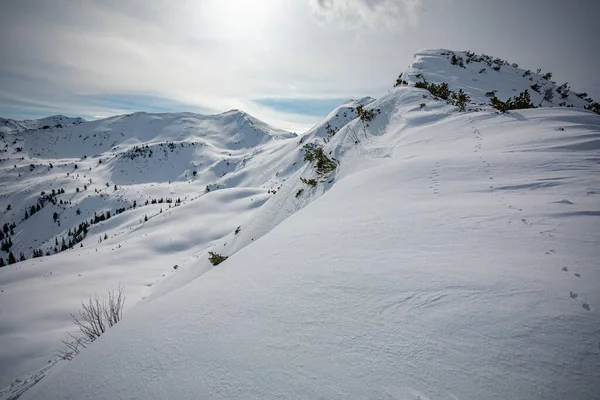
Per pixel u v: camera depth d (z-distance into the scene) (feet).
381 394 6.41
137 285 231.71
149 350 9.76
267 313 10.07
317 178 47.37
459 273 9.79
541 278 8.87
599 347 6.35
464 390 6.11
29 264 314.35
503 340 6.92
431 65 114.73
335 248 14.11
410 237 13.51
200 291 13.87
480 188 18.70
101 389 8.75
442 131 38.93
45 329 159.43
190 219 381.19
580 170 18.43
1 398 38.50
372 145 45.83
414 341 7.48
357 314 8.89
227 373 7.85
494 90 92.53
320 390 6.79
